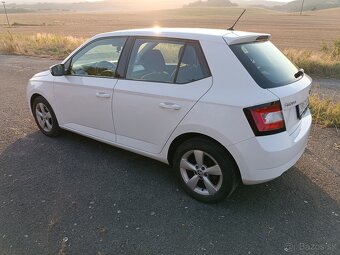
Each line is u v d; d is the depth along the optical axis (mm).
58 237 3164
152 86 3752
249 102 3113
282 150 3215
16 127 5992
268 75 3371
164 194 3865
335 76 10891
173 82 3625
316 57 12523
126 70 4066
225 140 3260
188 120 3459
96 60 4434
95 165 4551
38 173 4332
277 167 3250
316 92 8539
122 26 64312
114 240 3131
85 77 4539
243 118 3131
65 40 20516
